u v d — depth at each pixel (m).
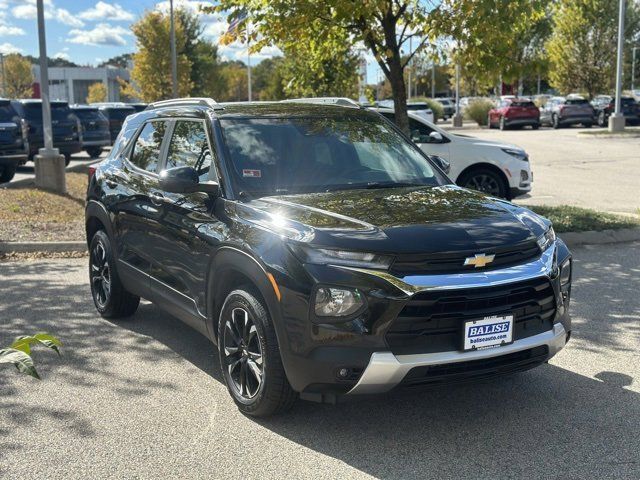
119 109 29.64
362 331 3.63
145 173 5.70
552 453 3.77
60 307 6.78
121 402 4.53
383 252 3.70
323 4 8.90
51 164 13.76
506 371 3.91
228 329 4.38
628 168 18.52
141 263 5.60
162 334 5.97
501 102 41.72
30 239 9.54
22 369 1.85
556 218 9.88
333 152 5.07
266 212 4.23
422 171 5.25
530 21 9.51
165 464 3.70
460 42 9.53
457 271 3.74
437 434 4.02
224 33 9.55
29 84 85.19
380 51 9.80
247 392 4.25
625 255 8.58
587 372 4.93
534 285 3.90
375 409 4.37
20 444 3.94
